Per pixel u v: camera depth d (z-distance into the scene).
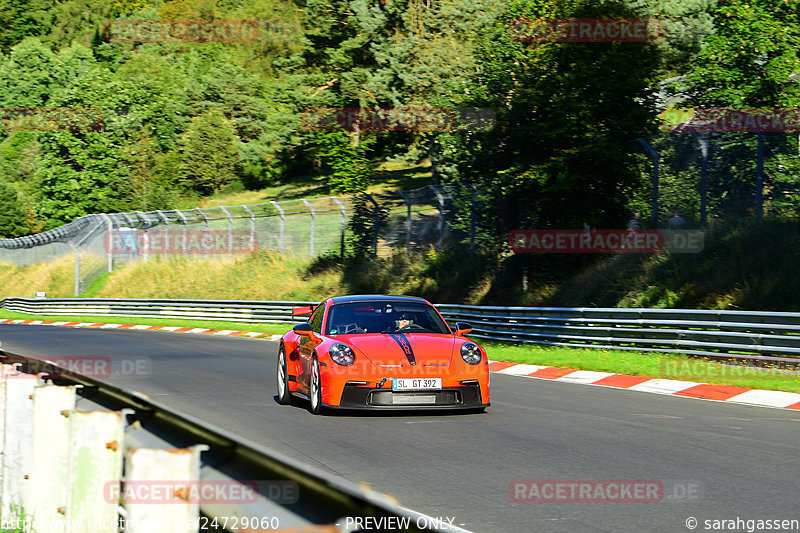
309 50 127.19
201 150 143.00
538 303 44.78
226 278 76.00
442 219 62.34
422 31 99.69
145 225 88.19
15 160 165.12
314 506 4.68
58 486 7.95
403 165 139.12
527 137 43.84
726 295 34.50
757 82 46.19
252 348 41.03
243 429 16.72
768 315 26.92
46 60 196.50
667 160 41.97
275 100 147.00
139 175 139.00
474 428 16.95
